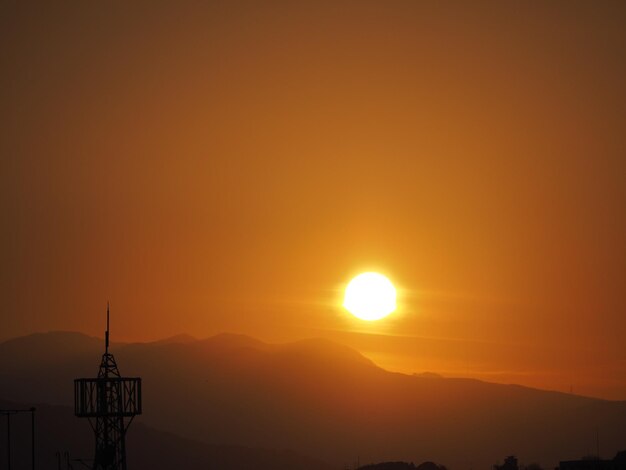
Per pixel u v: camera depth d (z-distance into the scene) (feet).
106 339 481.87
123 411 469.98
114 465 465.47
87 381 467.93
